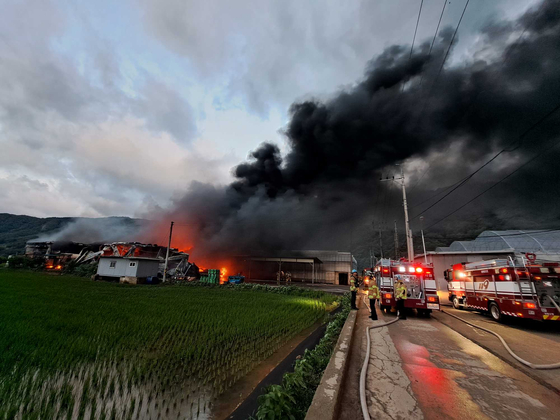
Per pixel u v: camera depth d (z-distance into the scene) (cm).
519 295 1011
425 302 1198
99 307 1227
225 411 420
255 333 893
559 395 420
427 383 457
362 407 359
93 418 385
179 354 670
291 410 321
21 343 660
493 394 418
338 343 640
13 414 380
